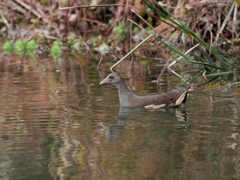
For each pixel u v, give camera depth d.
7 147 10.19
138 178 8.69
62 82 16.09
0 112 12.65
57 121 11.87
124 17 24.70
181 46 21.52
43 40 23.81
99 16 26.36
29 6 26.97
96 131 11.12
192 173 8.84
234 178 8.63
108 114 12.53
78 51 22.78
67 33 24.84
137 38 23.81
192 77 16.91
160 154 9.67
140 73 17.61
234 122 11.54
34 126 11.52
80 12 26.28
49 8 26.64
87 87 15.38
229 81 16.09
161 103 13.16
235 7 21.25
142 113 12.66
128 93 13.55
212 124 11.45
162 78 16.81
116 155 9.66
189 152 9.73
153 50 21.94
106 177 8.74
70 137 10.72
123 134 10.88
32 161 9.47
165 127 11.33
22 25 26.77
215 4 21.81
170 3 23.56
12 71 18.02
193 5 22.06
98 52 22.28
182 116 12.20
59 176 8.83
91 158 9.55
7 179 8.73
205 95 14.23
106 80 13.68
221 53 17.69
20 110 12.81
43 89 15.11
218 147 9.98
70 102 13.59
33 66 19.06
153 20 24.05
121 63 19.58
